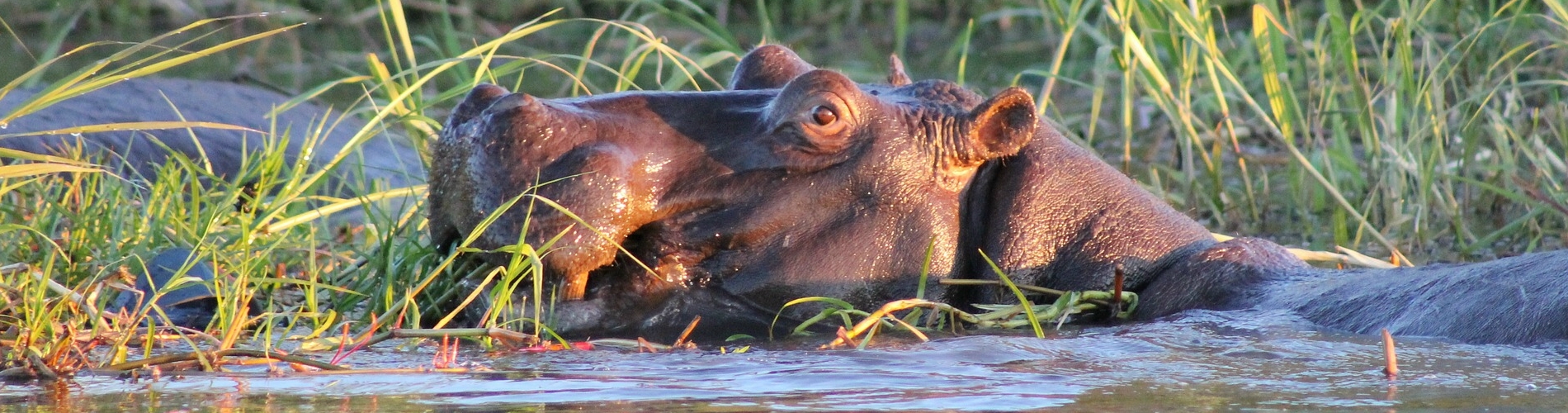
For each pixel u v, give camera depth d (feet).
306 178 91.45
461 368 52.49
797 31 199.82
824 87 60.90
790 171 60.95
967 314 61.57
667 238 60.85
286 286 70.69
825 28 204.44
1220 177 102.32
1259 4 97.14
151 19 205.67
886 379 49.44
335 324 63.26
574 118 59.16
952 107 63.36
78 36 193.36
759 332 61.46
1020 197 64.34
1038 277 64.18
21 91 113.50
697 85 88.07
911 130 62.23
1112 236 65.05
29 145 100.94
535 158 58.23
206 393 47.83
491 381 49.80
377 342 57.31
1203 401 45.70
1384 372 50.49
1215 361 52.95
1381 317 58.90
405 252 65.62
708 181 60.75
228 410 45.19
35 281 58.54
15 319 55.93
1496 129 96.89
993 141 63.05
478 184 58.39
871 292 61.77
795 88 61.00
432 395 47.39
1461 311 57.00
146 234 68.54
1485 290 57.26
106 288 61.31
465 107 59.88
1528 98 115.96
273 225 73.87
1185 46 109.09
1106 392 47.06
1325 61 107.45
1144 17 101.86
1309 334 57.98
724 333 61.26
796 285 61.05
